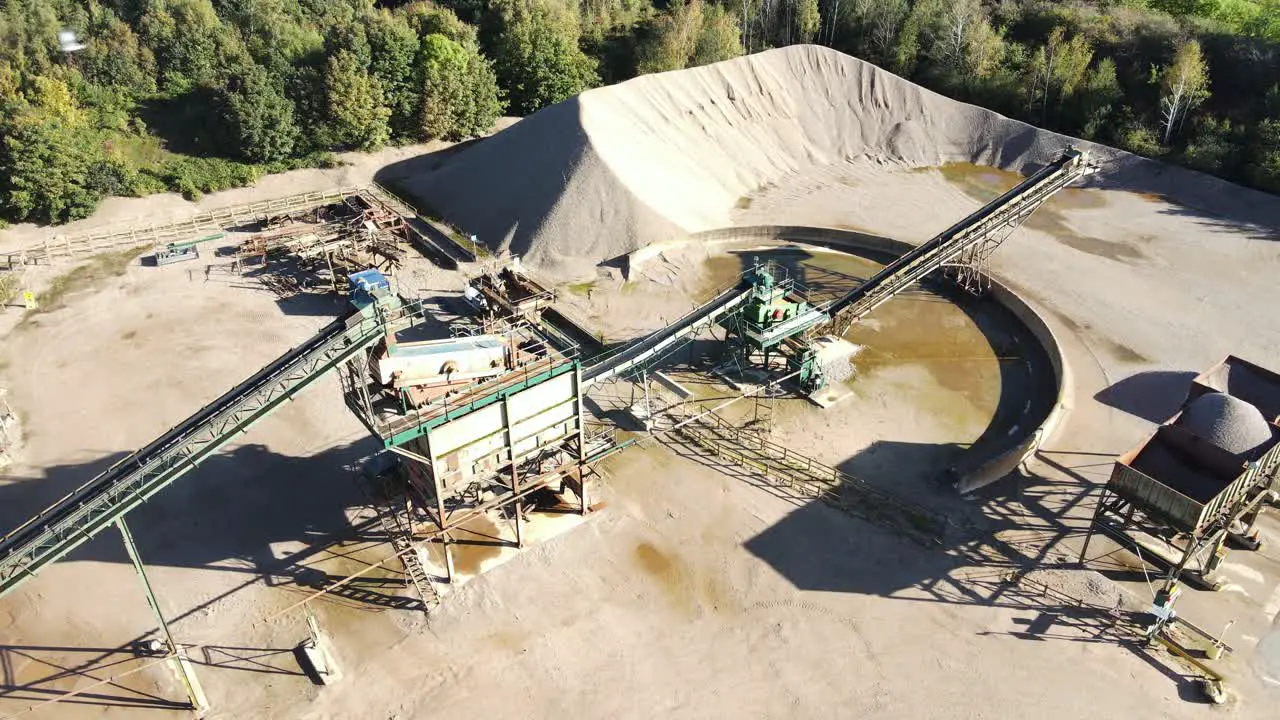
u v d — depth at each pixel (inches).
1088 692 1185.4
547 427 1374.3
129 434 1728.6
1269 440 1365.7
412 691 1205.7
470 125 3398.1
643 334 2068.2
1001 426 1743.4
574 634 1286.9
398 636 1290.6
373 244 2386.8
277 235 2428.6
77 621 1318.9
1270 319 2097.7
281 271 2381.9
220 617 1322.6
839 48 4131.4
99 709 1185.4
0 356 2001.7
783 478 1600.6
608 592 1359.5
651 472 1626.5
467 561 1417.3
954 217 2714.1
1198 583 1352.1
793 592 1353.3
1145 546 1406.3
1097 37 3523.6
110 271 2386.8
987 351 2005.4
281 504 1542.8
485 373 1322.6
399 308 1290.6
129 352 2005.4
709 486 1585.9
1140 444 1341.0
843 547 1438.2
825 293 2265.0
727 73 3105.3
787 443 1701.5
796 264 2423.7
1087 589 1347.2
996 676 1211.9
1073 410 1776.6
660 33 3900.1
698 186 2731.3
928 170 3097.9
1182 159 2888.8
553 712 1173.7
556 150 2554.1
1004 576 1376.7
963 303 2210.9
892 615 1310.3
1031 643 1261.1
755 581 1375.5
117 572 1409.9
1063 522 1482.5
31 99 2874.0
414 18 3661.4
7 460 1651.1
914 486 1574.8
